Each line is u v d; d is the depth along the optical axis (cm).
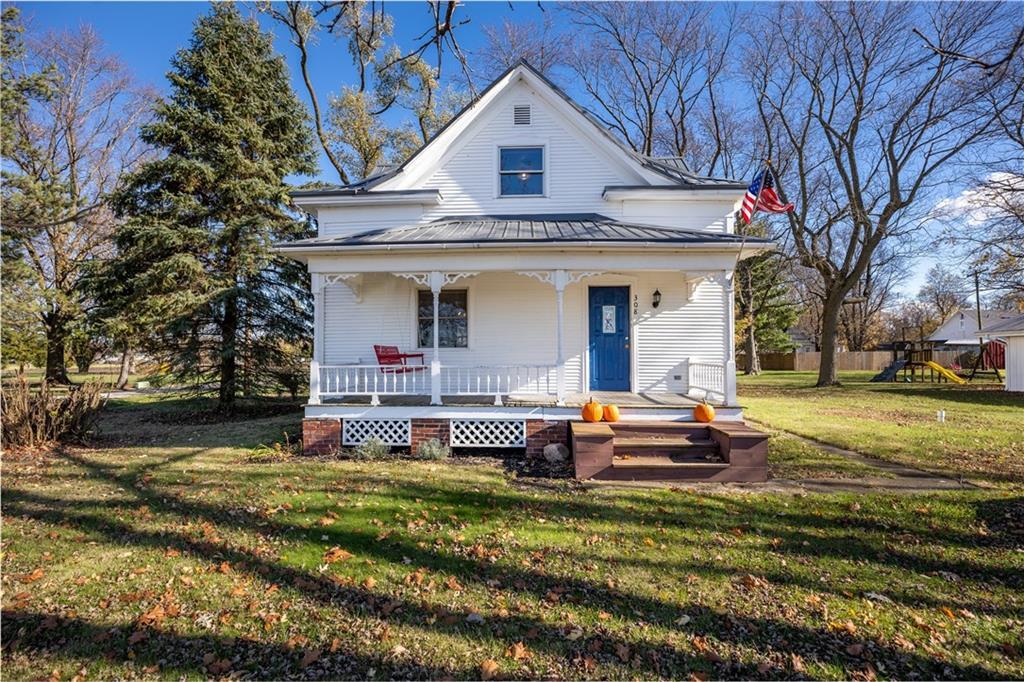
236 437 1018
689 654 312
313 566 421
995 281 1964
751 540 484
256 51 1432
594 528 514
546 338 1051
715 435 757
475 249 849
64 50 2216
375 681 287
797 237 2220
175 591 379
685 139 2639
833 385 2191
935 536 493
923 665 303
